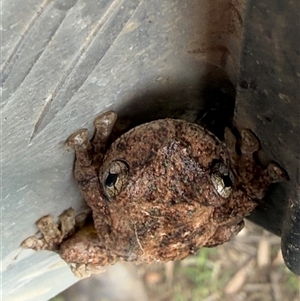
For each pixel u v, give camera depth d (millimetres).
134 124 151
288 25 118
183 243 144
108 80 135
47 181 150
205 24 136
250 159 145
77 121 140
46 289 206
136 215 141
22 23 117
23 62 121
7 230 156
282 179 140
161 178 140
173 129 142
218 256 290
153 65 139
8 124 130
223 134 158
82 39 124
